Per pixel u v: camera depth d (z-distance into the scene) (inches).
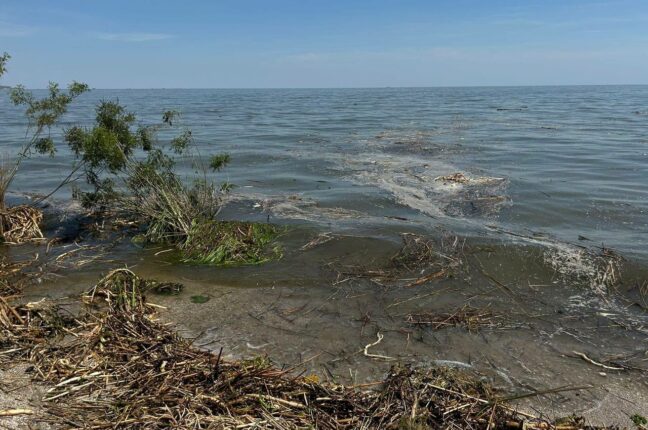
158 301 246.2
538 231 347.6
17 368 177.5
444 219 375.6
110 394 162.7
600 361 201.0
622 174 523.5
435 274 278.1
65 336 201.9
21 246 325.4
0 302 218.2
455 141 808.9
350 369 190.7
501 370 192.9
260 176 536.7
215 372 169.8
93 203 368.8
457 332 221.0
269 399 159.0
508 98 2886.3
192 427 146.2
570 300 254.4
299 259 301.6
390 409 158.2
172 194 341.1
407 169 569.6
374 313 237.8
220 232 325.7
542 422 156.1
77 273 281.7
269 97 3727.9
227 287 265.0
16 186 482.3
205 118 1411.2
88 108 2030.0
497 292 261.6
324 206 415.2
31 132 947.3
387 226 354.0
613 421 164.7
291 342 209.8
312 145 778.2
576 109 1704.0
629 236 336.5
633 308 247.3
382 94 4210.1
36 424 149.3
